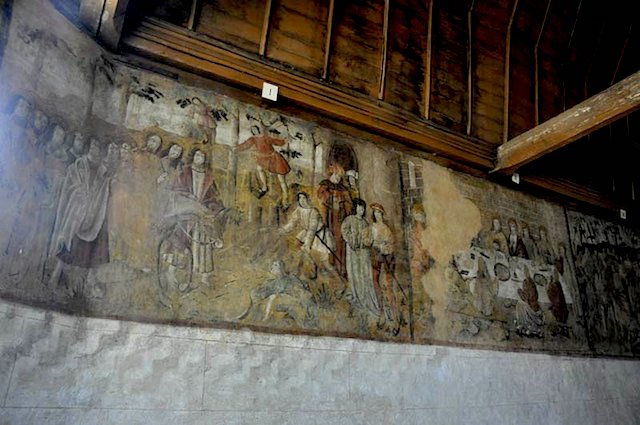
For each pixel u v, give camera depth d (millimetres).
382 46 8156
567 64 10492
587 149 10523
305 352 6062
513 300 8367
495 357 7727
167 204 5758
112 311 5062
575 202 10078
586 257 9898
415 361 6898
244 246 6098
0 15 4520
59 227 4863
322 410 5953
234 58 6625
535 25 9820
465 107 8914
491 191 8953
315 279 6480
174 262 5586
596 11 10219
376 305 6863
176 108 6223
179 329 5367
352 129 7609
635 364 9734
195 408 5207
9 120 4496
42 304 4547
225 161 6348
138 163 5715
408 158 8125
